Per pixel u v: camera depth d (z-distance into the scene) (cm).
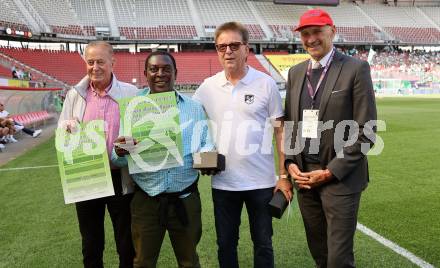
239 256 391
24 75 2666
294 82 295
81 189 292
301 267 364
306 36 273
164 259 388
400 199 549
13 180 709
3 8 3019
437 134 1181
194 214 280
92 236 325
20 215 516
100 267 334
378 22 4828
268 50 4531
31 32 3180
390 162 794
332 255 269
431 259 368
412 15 5041
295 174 284
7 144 1174
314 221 301
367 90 260
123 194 311
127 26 3888
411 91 3859
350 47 4838
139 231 279
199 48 4391
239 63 289
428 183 631
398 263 363
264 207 301
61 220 494
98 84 311
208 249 405
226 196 303
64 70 3303
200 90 310
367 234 429
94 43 308
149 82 281
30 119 1565
